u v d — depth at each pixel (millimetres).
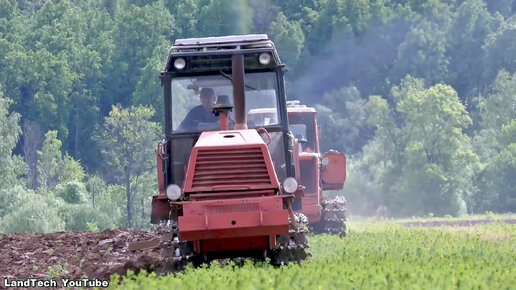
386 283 37250
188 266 45562
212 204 45969
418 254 54531
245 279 38375
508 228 90000
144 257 52375
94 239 69688
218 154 46469
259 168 46562
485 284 37125
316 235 75062
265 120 51625
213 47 51625
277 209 45969
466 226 100562
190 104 51719
